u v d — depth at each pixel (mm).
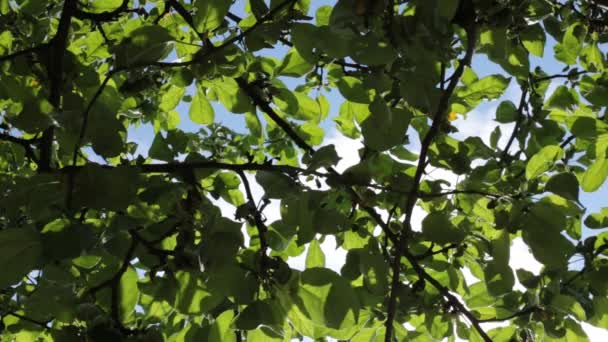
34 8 3082
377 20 2035
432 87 2166
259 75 2975
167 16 3492
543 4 2576
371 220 3412
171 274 2270
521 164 3230
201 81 2912
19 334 2977
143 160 2775
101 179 1829
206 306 2229
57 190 1830
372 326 2965
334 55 2174
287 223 2502
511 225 2346
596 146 2822
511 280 2361
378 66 2414
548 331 2744
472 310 3154
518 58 2758
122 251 2398
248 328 2074
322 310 2029
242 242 2098
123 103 3426
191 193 2453
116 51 2121
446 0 1978
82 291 2258
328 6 2553
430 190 2965
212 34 2527
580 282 2846
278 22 2268
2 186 2096
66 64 2504
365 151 2852
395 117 2221
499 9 2162
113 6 3518
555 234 2295
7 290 2992
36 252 1721
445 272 3182
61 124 1974
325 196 2439
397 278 2221
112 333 1963
